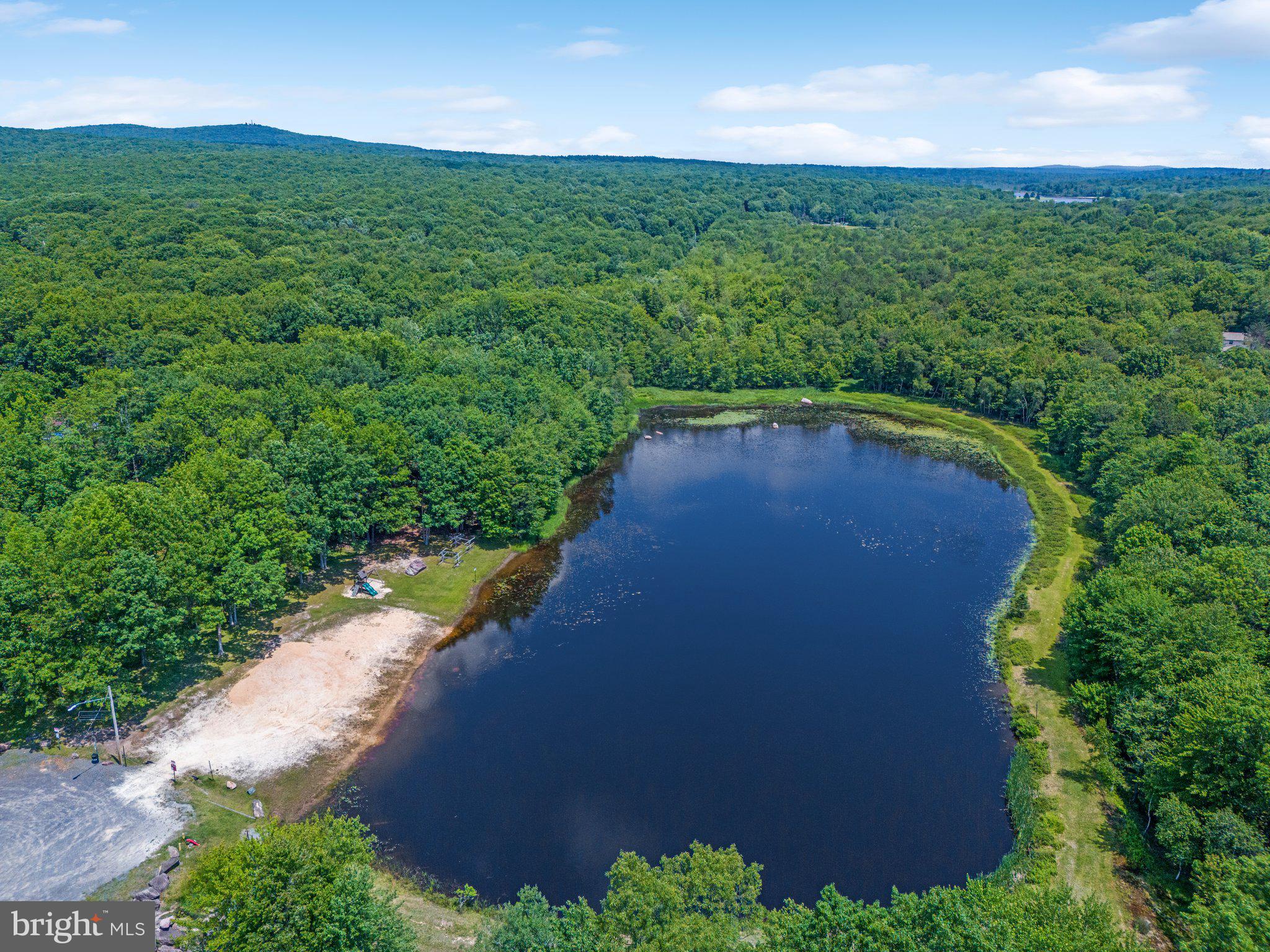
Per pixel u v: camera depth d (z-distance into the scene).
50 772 67.00
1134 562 86.12
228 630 88.44
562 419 140.00
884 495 139.88
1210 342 172.00
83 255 180.12
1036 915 43.31
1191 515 95.06
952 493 140.50
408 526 117.75
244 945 40.22
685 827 64.88
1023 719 77.12
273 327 158.88
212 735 72.88
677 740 75.56
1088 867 59.22
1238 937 41.34
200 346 141.12
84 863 57.78
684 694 82.94
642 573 109.62
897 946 39.56
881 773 71.69
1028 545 118.94
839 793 69.19
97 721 73.38
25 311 136.25
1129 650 71.06
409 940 46.84
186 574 77.94
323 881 43.75
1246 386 142.62
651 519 127.88
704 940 40.72
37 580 69.81
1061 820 63.91
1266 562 78.88
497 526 112.06
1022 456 157.00
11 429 102.50
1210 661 66.56
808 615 98.94
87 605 69.75
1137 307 192.25
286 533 89.62
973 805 67.94
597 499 136.25
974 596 103.88
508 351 161.75
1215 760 56.16
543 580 106.88
